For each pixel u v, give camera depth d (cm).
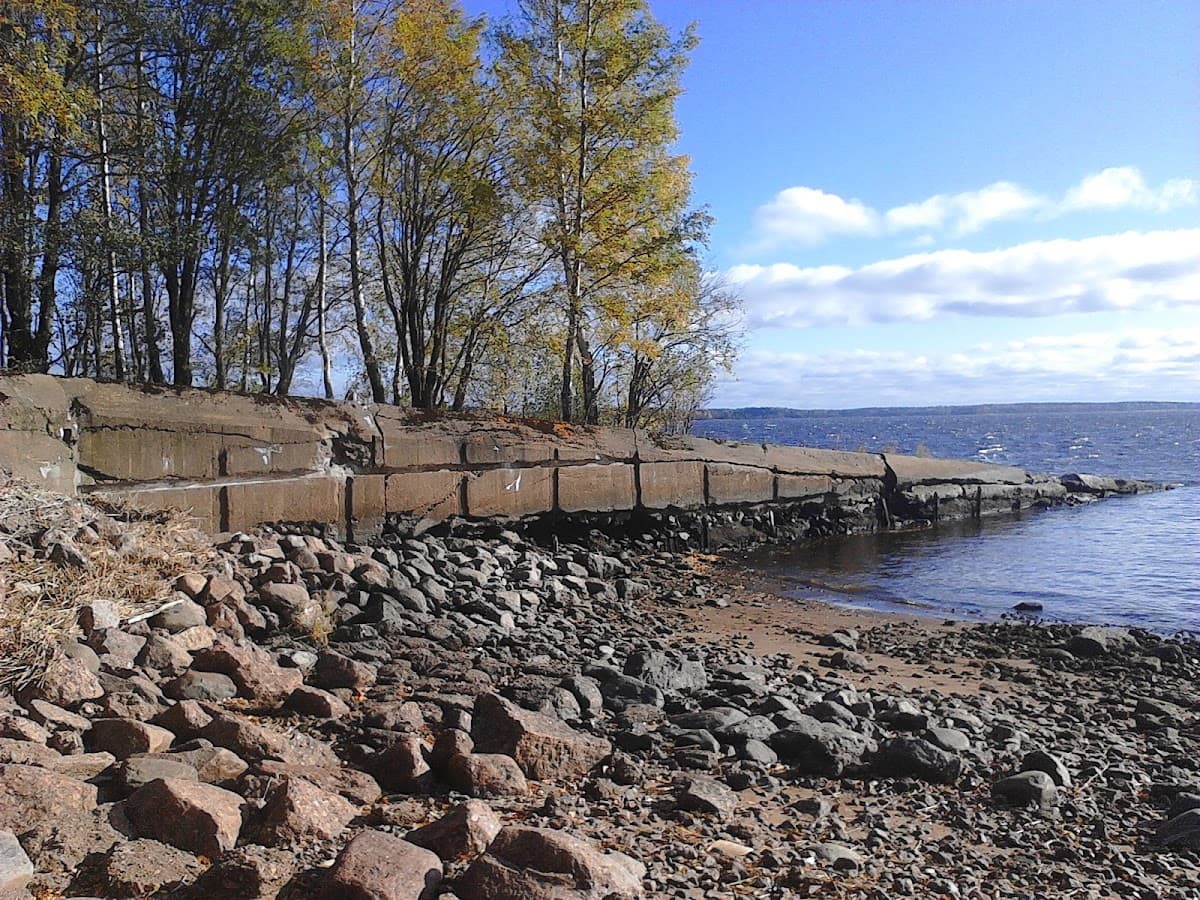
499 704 573
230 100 2019
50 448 1201
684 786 534
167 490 1326
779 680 902
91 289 2078
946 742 665
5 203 1655
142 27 1850
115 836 384
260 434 1466
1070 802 588
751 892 412
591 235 2164
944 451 7119
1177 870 499
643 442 2077
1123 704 923
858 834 511
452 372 2447
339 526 1542
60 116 1527
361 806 462
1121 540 2273
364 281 2448
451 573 1326
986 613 1487
